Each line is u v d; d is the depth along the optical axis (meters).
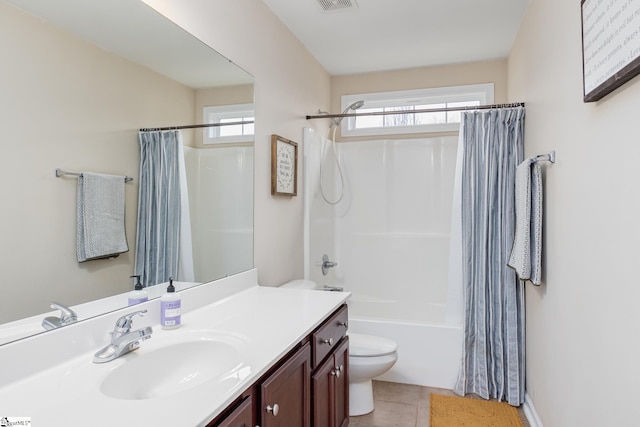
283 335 1.43
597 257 1.37
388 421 2.37
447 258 3.63
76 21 1.29
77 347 1.22
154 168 1.62
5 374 1.03
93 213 1.34
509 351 2.60
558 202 1.83
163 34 1.66
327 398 1.78
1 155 1.07
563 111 1.75
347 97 3.85
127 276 1.47
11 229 1.09
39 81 1.17
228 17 2.12
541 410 2.17
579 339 1.55
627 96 1.14
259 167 2.42
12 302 1.08
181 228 1.77
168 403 0.94
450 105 3.67
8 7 1.09
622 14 1.09
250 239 2.32
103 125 1.38
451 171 3.63
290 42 2.89
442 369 2.76
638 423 1.07
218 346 1.38
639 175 1.07
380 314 3.77
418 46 3.18
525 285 2.59
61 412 0.89
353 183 3.84
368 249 3.83
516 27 2.85
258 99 2.42
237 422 1.05
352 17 2.69
